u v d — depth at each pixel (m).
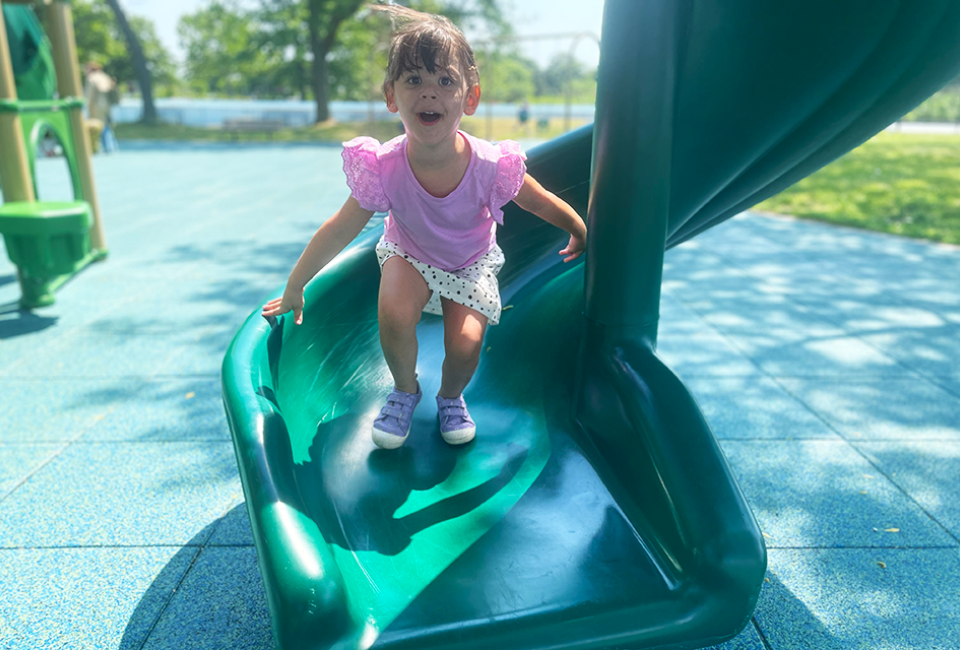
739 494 1.44
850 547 2.07
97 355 3.56
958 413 3.02
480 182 1.70
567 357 2.10
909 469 2.53
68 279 5.04
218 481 2.38
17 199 4.28
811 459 2.60
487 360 2.22
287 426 1.75
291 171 12.64
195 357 3.54
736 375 3.42
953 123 36.03
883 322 4.27
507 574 1.44
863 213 8.45
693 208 2.06
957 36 1.53
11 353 3.58
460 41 1.55
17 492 2.30
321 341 2.07
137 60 28.36
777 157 2.00
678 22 1.54
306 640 1.21
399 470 1.77
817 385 3.31
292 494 1.42
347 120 30.55
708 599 1.36
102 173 12.13
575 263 2.42
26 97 4.72
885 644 1.69
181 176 11.79
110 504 2.23
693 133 1.79
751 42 1.58
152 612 1.75
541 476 1.74
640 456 1.57
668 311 4.48
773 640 1.69
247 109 35.31
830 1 1.45
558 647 1.31
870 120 1.89
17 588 1.83
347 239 1.74
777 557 2.02
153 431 2.74
